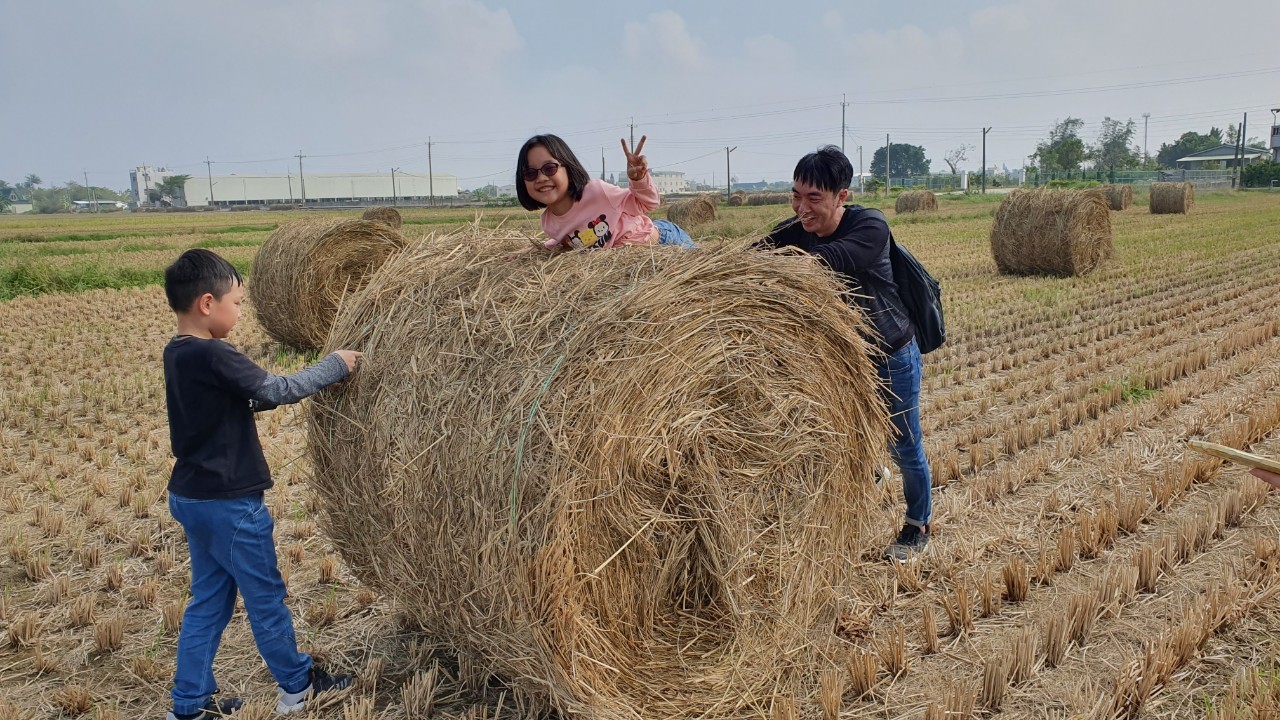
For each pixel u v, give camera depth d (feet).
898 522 16.26
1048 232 49.47
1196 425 21.09
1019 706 10.91
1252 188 221.25
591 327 9.70
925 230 92.27
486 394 10.02
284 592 11.12
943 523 16.37
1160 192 108.58
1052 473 18.83
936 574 14.34
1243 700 10.37
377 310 12.17
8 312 48.16
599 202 12.30
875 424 12.64
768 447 11.32
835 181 13.12
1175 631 11.62
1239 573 13.91
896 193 264.72
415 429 10.63
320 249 33.99
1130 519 15.72
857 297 13.69
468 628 10.84
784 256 11.27
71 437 23.09
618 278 10.49
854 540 12.82
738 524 11.16
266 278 35.17
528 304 10.54
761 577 11.55
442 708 11.34
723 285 10.52
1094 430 20.49
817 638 12.28
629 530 10.22
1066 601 13.46
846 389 12.13
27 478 20.58
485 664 11.54
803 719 10.91
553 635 9.57
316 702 11.30
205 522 10.39
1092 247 50.31
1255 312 36.19
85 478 20.63
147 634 13.48
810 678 11.82
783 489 11.65
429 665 12.33
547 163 11.77
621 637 10.43
